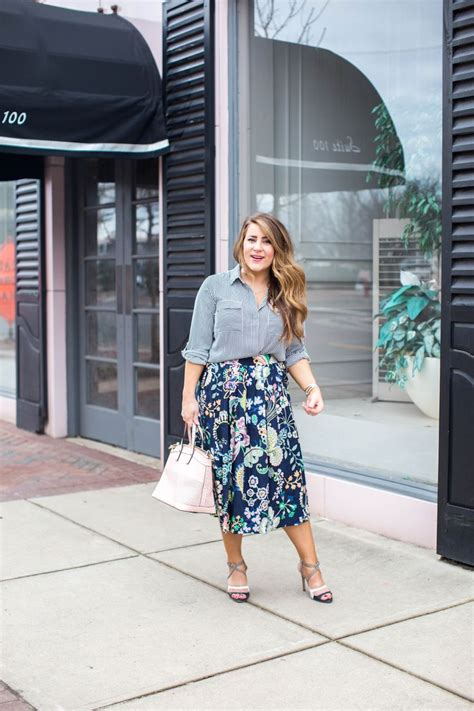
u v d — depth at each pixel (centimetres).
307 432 591
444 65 437
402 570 450
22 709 312
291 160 607
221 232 598
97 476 665
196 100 602
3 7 584
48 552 486
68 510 571
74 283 799
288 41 601
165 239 637
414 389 517
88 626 385
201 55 595
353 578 440
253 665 345
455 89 433
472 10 424
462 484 442
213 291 402
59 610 403
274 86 601
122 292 743
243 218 600
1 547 495
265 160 605
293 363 415
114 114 611
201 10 594
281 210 612
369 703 314
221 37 589
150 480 653
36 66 583
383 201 572
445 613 394
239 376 393
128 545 498
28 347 828
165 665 346
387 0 550
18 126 579
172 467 397
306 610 400
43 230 798
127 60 616
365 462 545
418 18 531
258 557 476
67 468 691
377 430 536
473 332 431
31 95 580
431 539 479
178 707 313
